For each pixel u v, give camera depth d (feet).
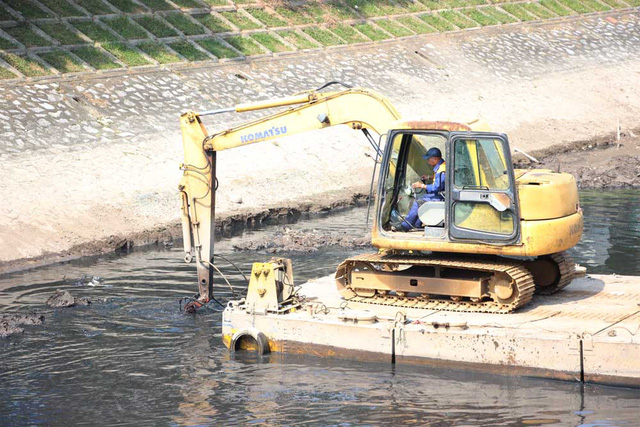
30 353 145.28
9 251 202.69
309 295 157.89
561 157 334.85
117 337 153.48
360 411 120.16
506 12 484.74
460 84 385.70
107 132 268.41
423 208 145.69
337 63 367.45
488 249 140.05
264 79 335.88
